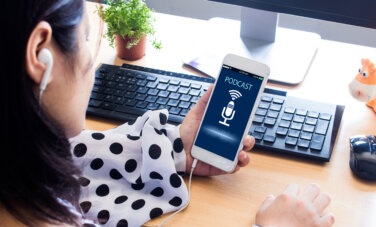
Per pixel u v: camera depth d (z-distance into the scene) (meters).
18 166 0.47
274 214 0.63
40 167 0.47
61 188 0.52
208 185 0.71
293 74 0.92
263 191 0.70
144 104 0.82
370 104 0.85
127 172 0.70
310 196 0.66
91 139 0.71
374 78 0.78
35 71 0.45
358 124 0.82
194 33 1.06
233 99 0.72
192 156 0.72
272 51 0.98
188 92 0.84
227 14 1.61
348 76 0.93
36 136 0.46
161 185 0.69
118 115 0.81
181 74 0.89
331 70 0.95
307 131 0.76
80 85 0.53
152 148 0.69
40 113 0.46
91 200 0.67
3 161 0.46
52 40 0.46
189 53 0.99
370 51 1.01
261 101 0.82
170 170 0.69
